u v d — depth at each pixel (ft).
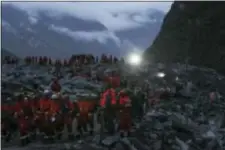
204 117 98.78
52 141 72.43
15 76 124.57
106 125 73.36
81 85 110.42
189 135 80.12
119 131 72.49
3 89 97.96
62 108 74.43
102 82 118.93
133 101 81.82
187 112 101.19
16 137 74.38
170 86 123.75
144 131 75.66
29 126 72.59
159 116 84.99
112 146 66.49
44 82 118.73
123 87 92.27
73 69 137.49
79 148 65.41
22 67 149.18
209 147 77.71
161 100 110.11
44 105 74.95
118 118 74.08
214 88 140.26
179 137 78.43
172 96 115.44
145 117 84.17
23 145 70.85
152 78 129.18
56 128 73.00
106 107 73.67
